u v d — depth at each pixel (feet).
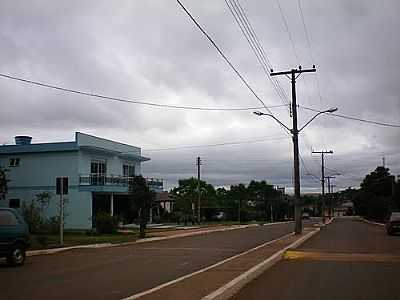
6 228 60.39
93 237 112.88
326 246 93.15
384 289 43.75
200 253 79.56
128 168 184.75
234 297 40.34
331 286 45.55
